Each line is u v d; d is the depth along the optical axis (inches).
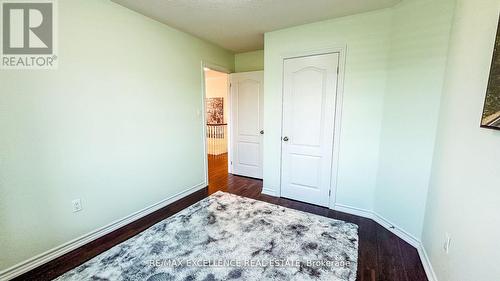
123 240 81.4
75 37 72.0
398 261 70.2
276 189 124.5
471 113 47.1
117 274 61.9
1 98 58.9
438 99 68.2
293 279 59.5
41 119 66.1
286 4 83.7
